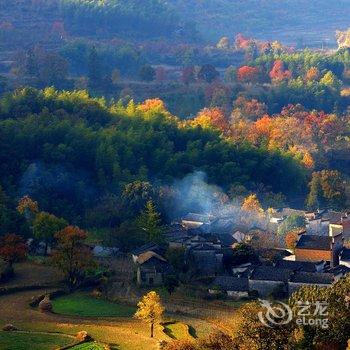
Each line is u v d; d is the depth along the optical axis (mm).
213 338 138750
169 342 148000
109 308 191125
